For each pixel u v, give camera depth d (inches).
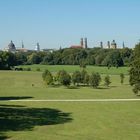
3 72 7224.4
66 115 2160.4
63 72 4414.4
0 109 2375.7
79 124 1873.8
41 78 5718.5
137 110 2374.5
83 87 4266.7
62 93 3496.6
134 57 3329.2
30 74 6648.6
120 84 4793.3
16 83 4896.7
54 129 1733.5
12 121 1937.7
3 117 2065.7
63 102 2768.2
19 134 1596.9
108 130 1727.4
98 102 2770.7
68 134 1625.2
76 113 2239.2
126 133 1660.9
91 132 1678.2
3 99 2987.2
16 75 6368.1
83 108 2453.2
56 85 4505.4
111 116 2134.6
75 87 4259.4
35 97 3134.8
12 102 2765.7
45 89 3961.6
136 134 1641.2
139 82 3255.4
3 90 3855.8
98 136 1590.8
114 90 3848.4
